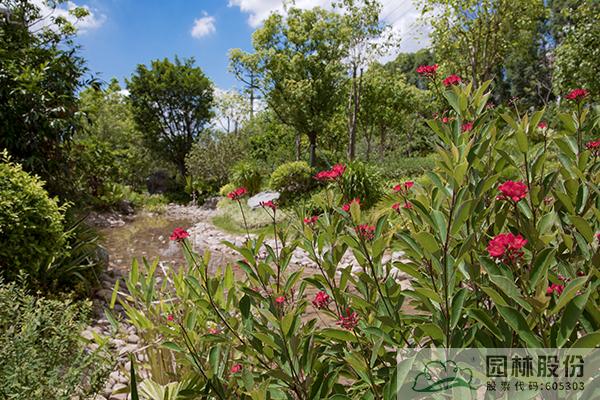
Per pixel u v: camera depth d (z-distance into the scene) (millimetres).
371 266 1459
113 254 7930
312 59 17641
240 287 1904
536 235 1234
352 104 18953
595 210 1163
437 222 1249
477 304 1396
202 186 19297
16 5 7328
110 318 2375
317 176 1847
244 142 22062
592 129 1681
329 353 1598
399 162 15844
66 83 6176
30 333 1924
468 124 1514
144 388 2012
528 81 27031
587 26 9875
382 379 1421
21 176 4117
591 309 997
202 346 1956
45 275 4129
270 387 1480
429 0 12656
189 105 24766
